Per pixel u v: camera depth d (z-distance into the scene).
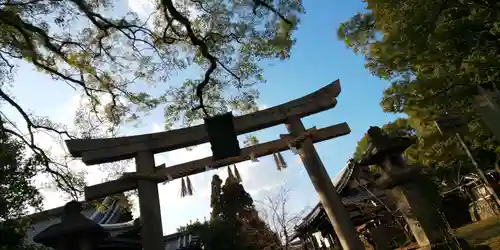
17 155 9.45
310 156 8.41
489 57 8.09
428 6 7.64
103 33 8.97
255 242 15.47
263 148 8.42
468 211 20.39
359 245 7.59
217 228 15.98
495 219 16.30
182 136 8.45
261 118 8.79
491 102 6.00
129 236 10.36
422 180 6.14
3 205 8.99
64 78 9.54
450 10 8.00
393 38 8.47
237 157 8.33
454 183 20.00
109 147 8.05
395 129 15.18
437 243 5.52
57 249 5.04
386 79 11.74
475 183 19.12
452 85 9.36
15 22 7.49
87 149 7.91
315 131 8.64
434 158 14.67
